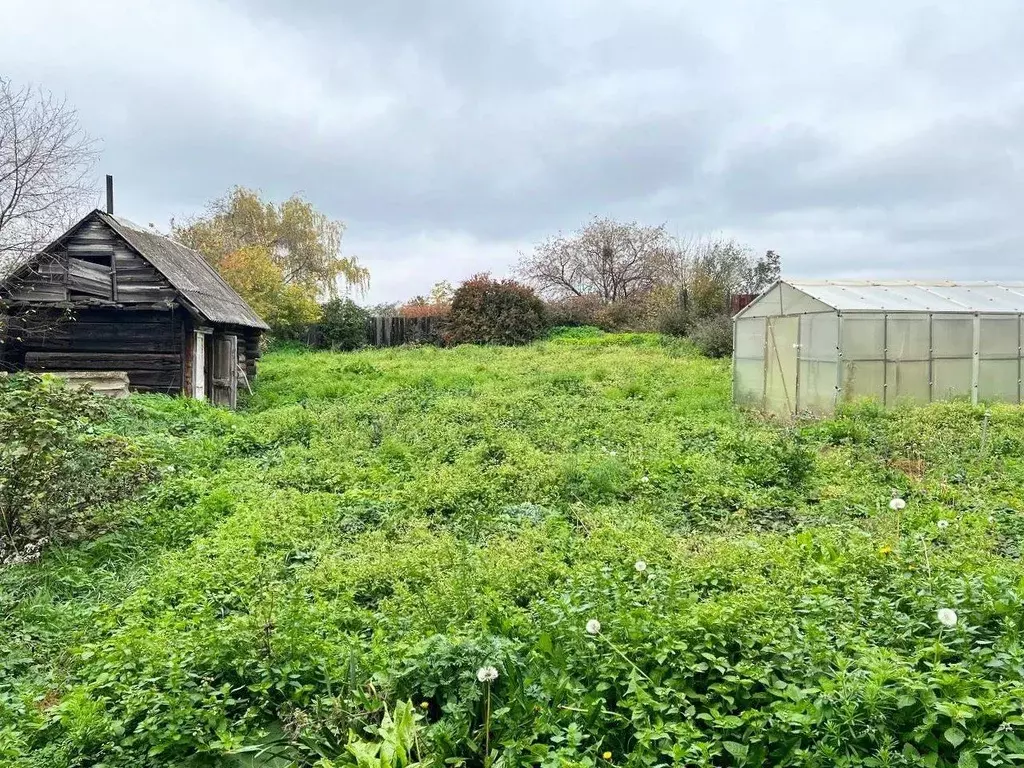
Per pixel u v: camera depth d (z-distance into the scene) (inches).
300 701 169.0
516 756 142.0
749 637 163.8
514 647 169.9
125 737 158.4
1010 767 122.1
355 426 535.8
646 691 152.3
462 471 400.2
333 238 1795.0
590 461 413.4
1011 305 633.6
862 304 597.0
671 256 1796.3
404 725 148.6
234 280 1300.4
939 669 139.2
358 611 218.7
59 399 297.4
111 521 312.8
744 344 712.4
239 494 369.7
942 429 471.8
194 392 682.8
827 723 133.9
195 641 186.9
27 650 216.5
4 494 284.2
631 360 939.3
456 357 1072.8
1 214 637.9
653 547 276.4
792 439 426.0
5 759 154.4
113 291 647.8
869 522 309.1
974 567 224.8
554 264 1846.7
